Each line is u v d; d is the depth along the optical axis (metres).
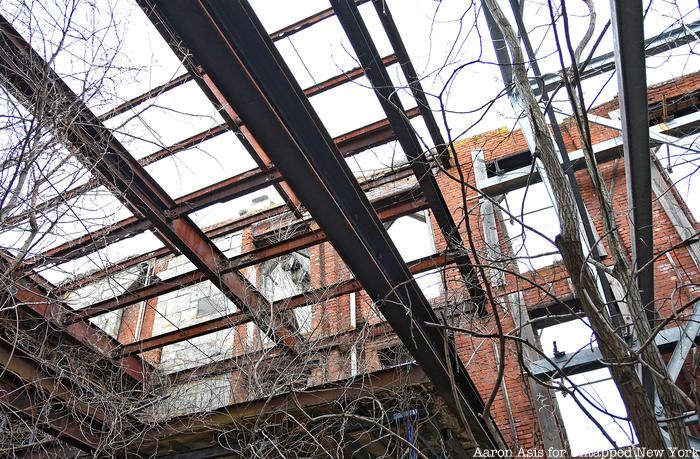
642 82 4.35
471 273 9.46
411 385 8.01
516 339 3.42
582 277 3.57
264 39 5.03
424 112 7.28
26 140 5.13
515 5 4.97
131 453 8.88
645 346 3.28
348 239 5.64
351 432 8.43
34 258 6.73
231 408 8.62
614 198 11.20
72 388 8.15
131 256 9.29
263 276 15.67
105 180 6.52
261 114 4.83
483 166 12.98
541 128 3.99
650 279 5.92
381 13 6.37
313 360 10.56
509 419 9.48
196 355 15.50
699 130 10.63
